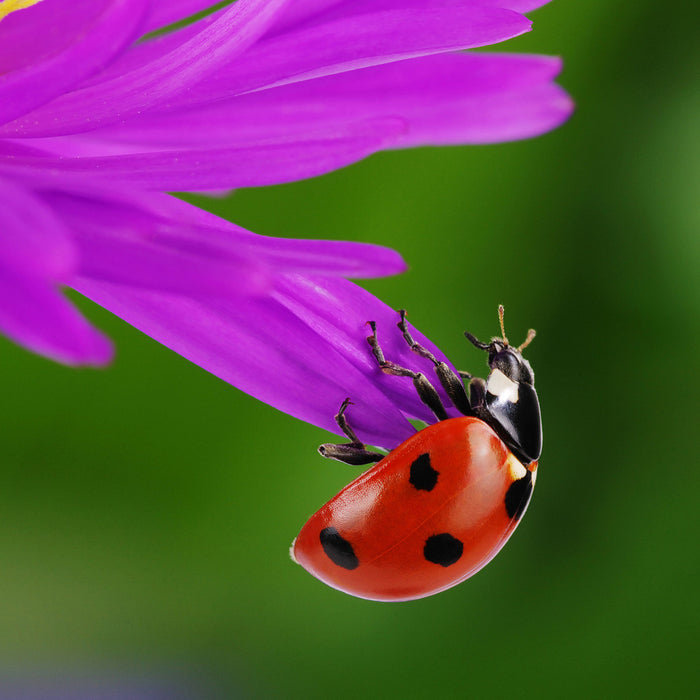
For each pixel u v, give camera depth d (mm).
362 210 83
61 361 50
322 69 64
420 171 83
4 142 63
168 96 64
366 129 61
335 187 83
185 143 67
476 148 83
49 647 83
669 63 83
